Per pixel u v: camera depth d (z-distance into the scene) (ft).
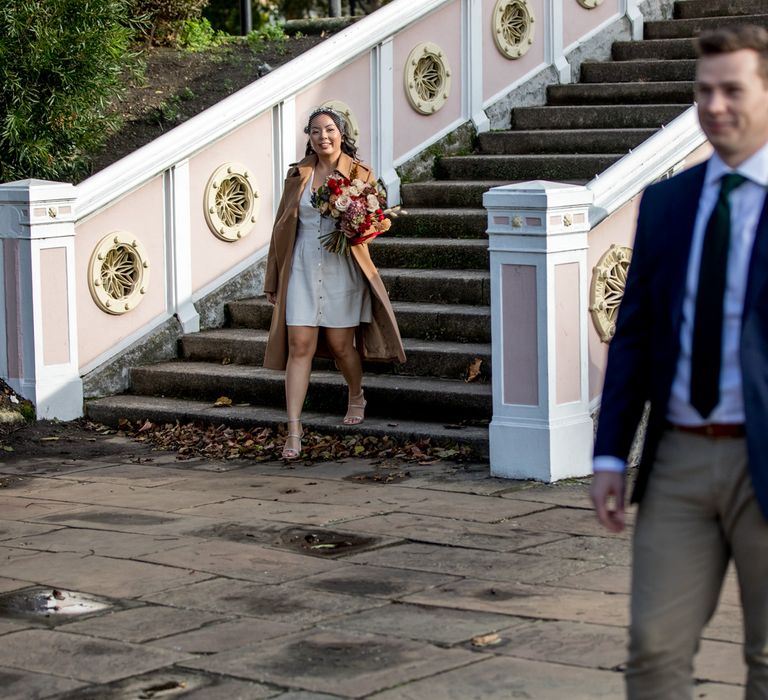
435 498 23.45
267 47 45.83
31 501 24.25
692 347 10.36
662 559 10.44
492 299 24.76
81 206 31.68
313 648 15.66
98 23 37.04
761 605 10.48
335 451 27.50
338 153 27.50
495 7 39.47
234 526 21.83
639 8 42.73
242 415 29.99
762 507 10.00
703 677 14.37
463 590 17.94
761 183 10.21
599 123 38.34
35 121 36.52
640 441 25.49
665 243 10.58
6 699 14.29
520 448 24.63
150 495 24.44
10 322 31.40
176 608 17.46
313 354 27.61
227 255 35.19
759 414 10.07
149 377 32.71
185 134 33.53
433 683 14.33
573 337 24.66
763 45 10.07
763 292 10.11
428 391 28.27
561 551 19.84
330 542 20.68
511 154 38.27
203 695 14.20
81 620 17.03
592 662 14.89
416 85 37.88
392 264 34.22
